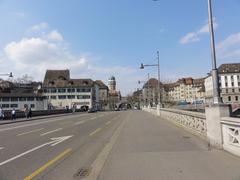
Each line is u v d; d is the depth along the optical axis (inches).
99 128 935.0
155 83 4653.1
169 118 1253.7
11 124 1337.4
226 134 417.1
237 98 5177.2
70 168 352.2
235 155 382.6
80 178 302.0
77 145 549.6
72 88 5265.8
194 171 313.1
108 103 6811.0
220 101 444.8
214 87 450.6
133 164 360.8
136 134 711.1
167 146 494.9
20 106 4621.1
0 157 436.1
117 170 331.9
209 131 458.6
